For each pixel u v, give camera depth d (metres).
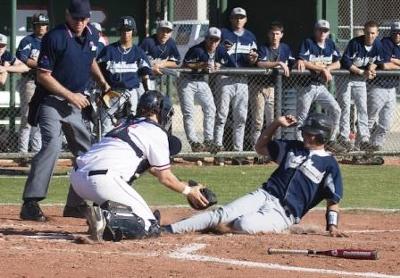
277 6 39.88
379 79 36.78
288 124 21.09
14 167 35.34
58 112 23.28
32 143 35.00
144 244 19.03
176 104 43.44
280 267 16.91
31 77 33.97
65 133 23.72
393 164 37.72
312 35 37.47
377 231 22.47
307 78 35.84
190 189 19.70
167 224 22.27
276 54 35.81
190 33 51.78
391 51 36.72
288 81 36.19
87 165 19.61
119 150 19.52
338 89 36.41
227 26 39.97
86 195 19.69
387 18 45.47
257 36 40.56
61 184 31.14
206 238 19.92
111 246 18.77
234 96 35.56
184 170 34.47
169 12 39.97
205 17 57.88
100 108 27.94
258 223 20.62
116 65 32.72
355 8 45.12
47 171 23.36
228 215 20.70
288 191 20.88
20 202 27.30
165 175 19.55
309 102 35.91
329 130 20.92
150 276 15.78
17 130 35.91
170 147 20.12
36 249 18.34
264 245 19.09
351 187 31.42
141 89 33.38
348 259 17.81
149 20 41.06
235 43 35.78
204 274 16.02
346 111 36.41
